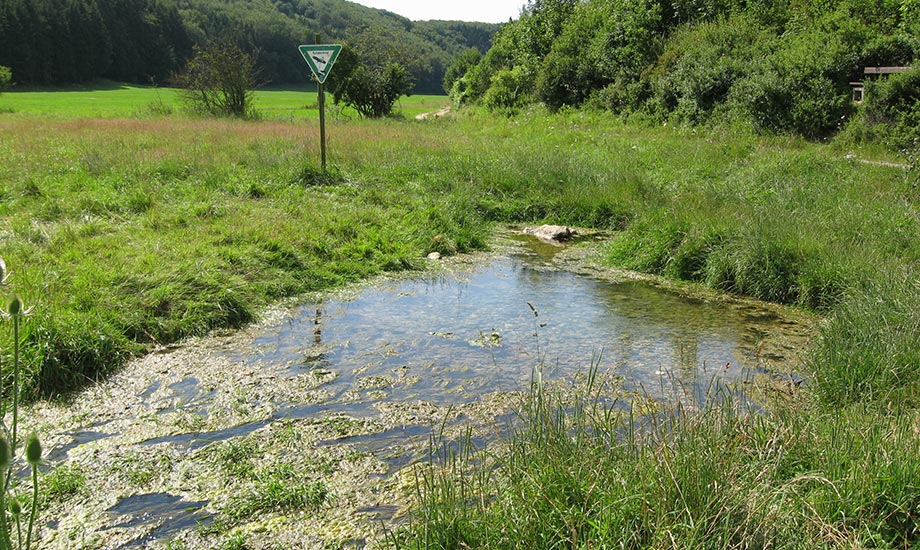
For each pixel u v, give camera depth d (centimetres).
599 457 352
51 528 346
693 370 564
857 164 1313
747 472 337
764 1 2508
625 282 839
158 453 419
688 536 285
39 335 511
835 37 1928
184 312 628
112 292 622
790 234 831
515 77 3161
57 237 768
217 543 339
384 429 455
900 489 325
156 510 364
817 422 407
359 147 1526
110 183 1094
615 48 2669
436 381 532
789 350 617
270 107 4131
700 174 1309
